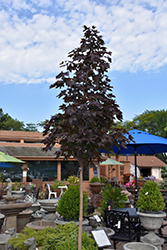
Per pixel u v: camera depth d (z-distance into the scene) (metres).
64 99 3.41
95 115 3.09
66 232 4.00
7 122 46.22
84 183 16.53
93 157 3.52
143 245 4.14
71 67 3.75
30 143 18.61
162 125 46.28
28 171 16.38
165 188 10.28
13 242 4.12
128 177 18.45
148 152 9.03
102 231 4.09
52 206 6.17
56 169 17.06
